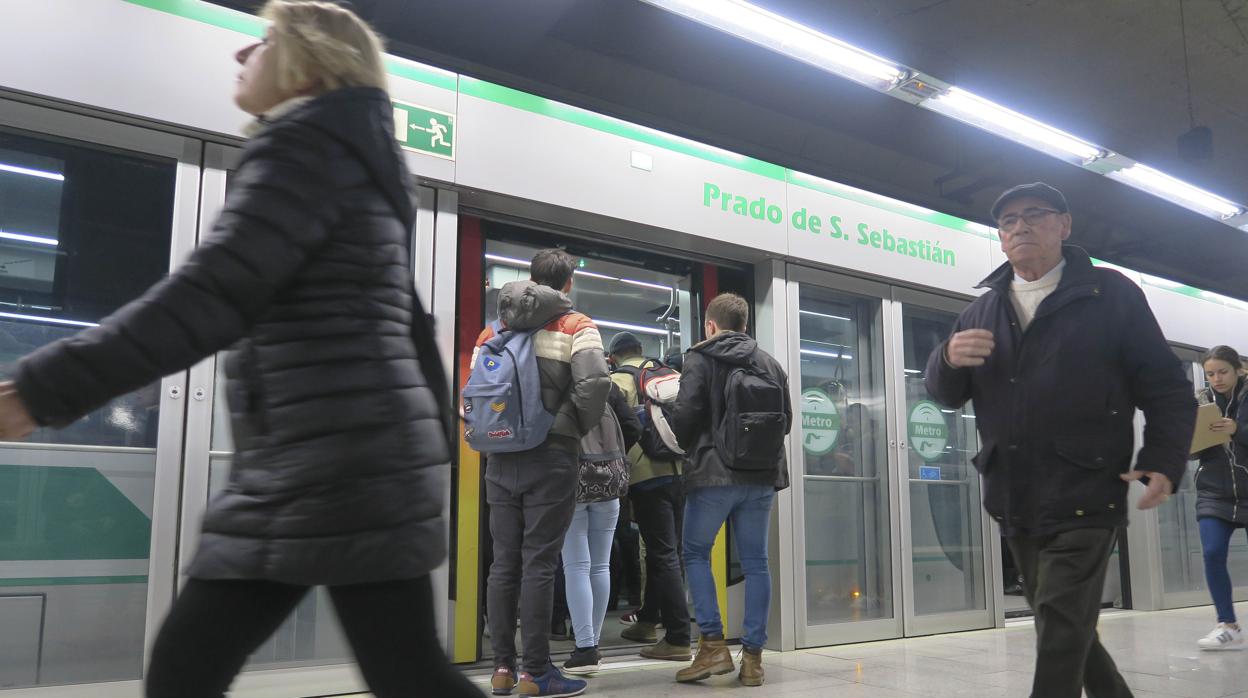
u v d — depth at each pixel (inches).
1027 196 99.9
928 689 151.9
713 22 192.5
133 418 133.0
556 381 137.7
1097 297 95.2
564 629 205.6
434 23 223.0
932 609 233.6
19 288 129.0
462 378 171.3
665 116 289.3
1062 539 90.5
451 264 163.2
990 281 103.7
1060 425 92.7
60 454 126.7
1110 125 350.3
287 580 46.5
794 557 204.7
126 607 129.3
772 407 152.8
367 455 48.1
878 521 227.9
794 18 194.1
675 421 154.4
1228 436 176.2
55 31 128.0
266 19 56.2
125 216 137.6
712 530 154.3
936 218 246.4
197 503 135.3
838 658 187.9
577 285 229.3
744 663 154.6
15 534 122.6
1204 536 206.5
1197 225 417.1
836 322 228.2
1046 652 87.5
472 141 165.2
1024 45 291.6
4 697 118.7
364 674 51.4
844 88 303.1
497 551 140.9
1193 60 301.6
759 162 209.3
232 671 49.1
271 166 47.8
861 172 341.4
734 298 163.8
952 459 248.7
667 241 198.4
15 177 130.6
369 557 47.5
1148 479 89.4
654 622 196.4
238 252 45.1
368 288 50.8
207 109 139.3
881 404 232.7
